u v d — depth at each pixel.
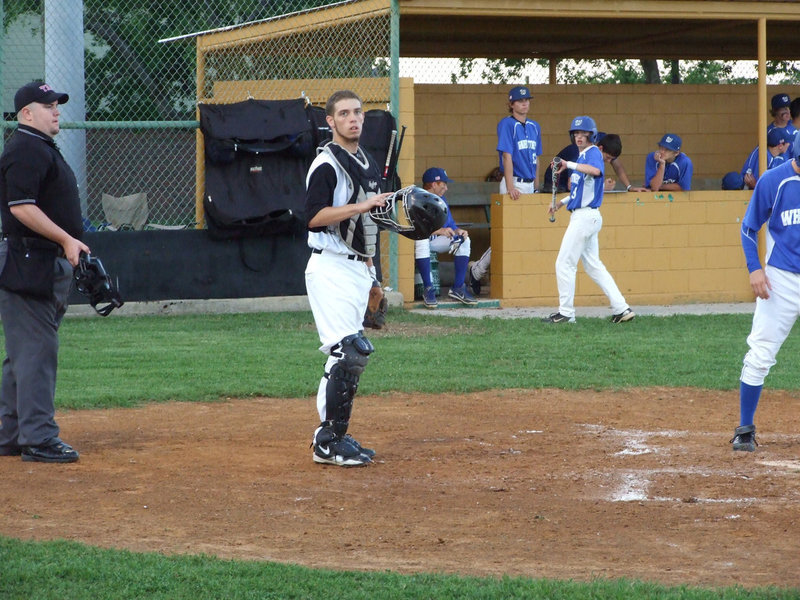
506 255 44.19
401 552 14.48
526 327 37.88
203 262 41.66
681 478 18.52
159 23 60.19
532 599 12.28
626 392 26.92
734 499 17.17
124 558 13.75
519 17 46.19
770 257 20.30
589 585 12.73
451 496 17.36
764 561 14.09
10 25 67.12
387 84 43.06
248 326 38.22
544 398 26.17
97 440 21.50
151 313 41.12
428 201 18.69
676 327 37.97
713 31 52.25
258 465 19.47
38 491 17.52
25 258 18.77
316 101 45.31
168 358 31.09
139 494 17.38
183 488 17.77
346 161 18.59
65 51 44.25
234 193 41.12
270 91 46.28
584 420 23.67
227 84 47.09
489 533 15.36
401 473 18.92
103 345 33.62
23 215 18.25
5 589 12.54
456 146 54.69
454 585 12.77
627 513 16.36
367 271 19.28
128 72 60.66
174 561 13.66
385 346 33.53
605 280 38.91
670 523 15.84
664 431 22.55
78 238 19.33
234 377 28.25
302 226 42.16
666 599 12.25
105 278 18.80
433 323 38.97
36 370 19.30
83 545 14.37
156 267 41.12
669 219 45.91
